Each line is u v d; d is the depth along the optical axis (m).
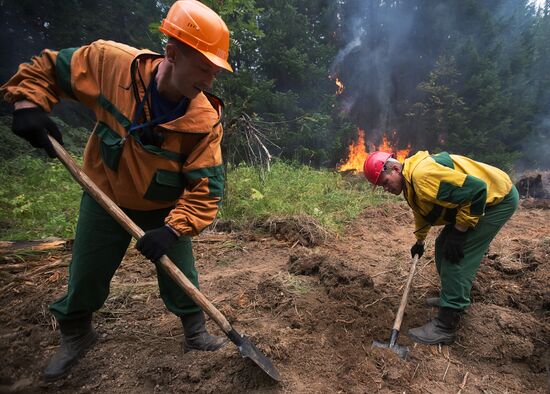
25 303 3.06
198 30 1.73
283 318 3.04
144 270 3.77
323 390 2.34
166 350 2.63
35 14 11.12
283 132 10.29
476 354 2.82
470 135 11.95
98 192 2.04
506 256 4.09
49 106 1.99
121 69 1.93
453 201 2.61
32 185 6.20
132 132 1.94
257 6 11.87
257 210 5.46
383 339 2.88
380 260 4.43
